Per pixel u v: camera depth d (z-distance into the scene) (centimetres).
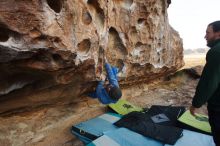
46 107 341
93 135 327
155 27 512
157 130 324
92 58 293
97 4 305
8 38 197
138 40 458
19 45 200
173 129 327
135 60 463
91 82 339
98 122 366
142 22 467
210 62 210
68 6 236
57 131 344
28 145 305
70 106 384
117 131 319
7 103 272
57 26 225
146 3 454
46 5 213
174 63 682
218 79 210
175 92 618
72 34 247
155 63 556
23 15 197
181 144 300
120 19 395
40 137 320
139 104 522
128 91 545
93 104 427
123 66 433
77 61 264
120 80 454
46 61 230
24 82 256
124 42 412
